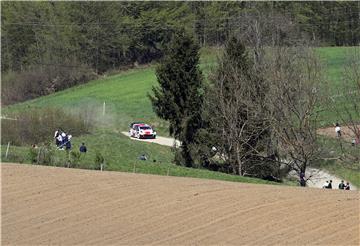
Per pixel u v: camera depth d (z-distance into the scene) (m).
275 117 123.94
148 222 59.12
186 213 60.88
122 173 81.06
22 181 74.25
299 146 120.69
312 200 63.44
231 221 58.03
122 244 54.25
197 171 108.06
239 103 130.00
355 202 62.28
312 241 52.19
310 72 129.62
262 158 130.38
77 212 63.00
